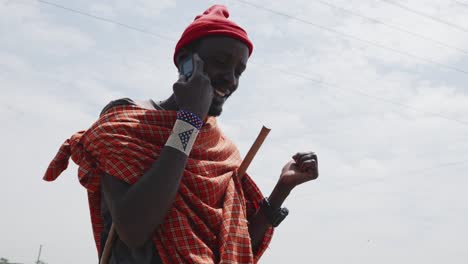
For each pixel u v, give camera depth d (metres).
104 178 2.61
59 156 2.92
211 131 2.86
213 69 2.71
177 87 2.60
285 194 3.09
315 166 3.12
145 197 2.41
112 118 2.71
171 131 2.69
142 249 2.60
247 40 2.78
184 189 2.61
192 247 2.53
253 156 2.95
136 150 2.59
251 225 3.07
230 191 2.82
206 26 2.73
